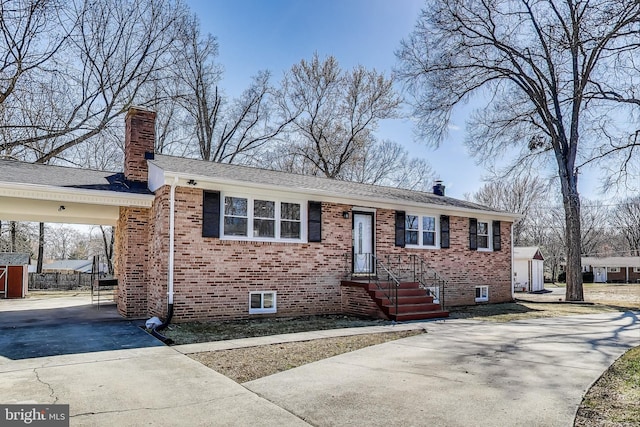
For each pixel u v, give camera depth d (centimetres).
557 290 3284
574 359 722
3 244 3619
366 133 3216
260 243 1243
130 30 2408
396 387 565
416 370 655
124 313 1229
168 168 1159
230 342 873
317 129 3212
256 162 3212
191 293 1116
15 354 752
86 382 583
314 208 1356
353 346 844
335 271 1391
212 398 521
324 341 893
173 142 2977
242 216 1223
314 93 3175
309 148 3250
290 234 1312
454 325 1134
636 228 5209
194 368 664
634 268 5034
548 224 4972
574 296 2008
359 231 1484
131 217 1241
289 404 500
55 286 3123
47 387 559
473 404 495
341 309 1391
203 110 3002
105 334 945
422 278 1603
